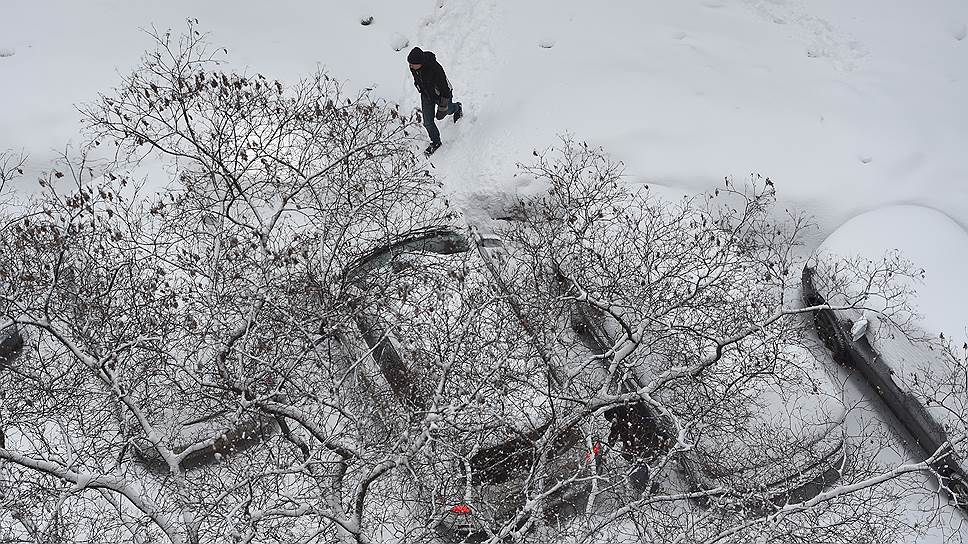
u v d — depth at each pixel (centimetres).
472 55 1585
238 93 1233
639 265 1234
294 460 1080
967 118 1474
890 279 1288
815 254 1352
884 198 1414
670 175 1438
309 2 1614
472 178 1459
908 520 1224
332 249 1252
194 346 1197
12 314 1067
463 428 1060
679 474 1245
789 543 1089
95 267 1196
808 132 1466
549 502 1180
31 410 1176
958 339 1236
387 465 992
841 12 1590
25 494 1028
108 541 1094
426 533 1049
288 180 1408
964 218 1398
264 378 1120
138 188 1252
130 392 1097
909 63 1534
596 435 1131
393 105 1546
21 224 1364
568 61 1543
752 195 1427
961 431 1169
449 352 1114
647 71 1521
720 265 1194
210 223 1379
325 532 1050
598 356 1100
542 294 1190
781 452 1164
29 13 1585
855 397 1320
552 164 1433
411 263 1262
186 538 1020
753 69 1532
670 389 1175
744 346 1178
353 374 1228
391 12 1620
